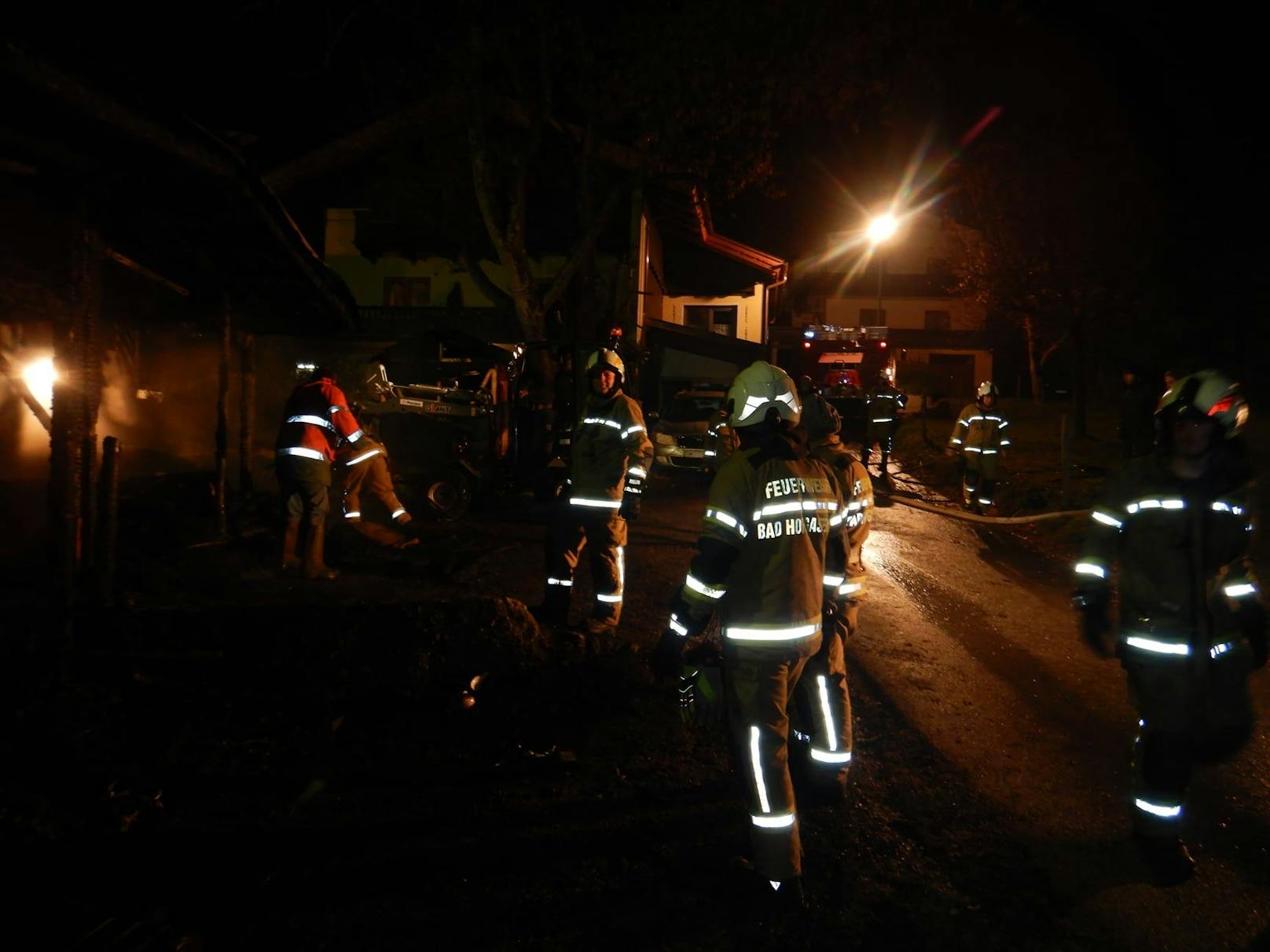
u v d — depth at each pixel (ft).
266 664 17.70
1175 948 11.08
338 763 15.23
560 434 44.88
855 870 12.71
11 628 17.15
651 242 88.07
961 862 13.00
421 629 18.40
